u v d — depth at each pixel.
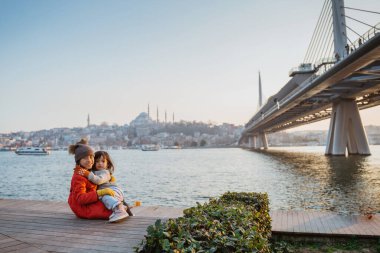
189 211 5.07
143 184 29.97
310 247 7.71
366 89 46.91
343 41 45.75
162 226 3.76
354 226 8.56
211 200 6.90
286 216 9.77
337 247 7.64
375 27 27.55
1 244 4.76
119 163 73.38
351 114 58.22
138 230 5.41
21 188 31.52
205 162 66.56
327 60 49.53
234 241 3.73
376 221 9.05
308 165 43.78
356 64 32.09
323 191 20.66
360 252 7.25
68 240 4.90
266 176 32.66
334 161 48.41
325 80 39.66
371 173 30.39
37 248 4.55
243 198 7.26
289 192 20.92
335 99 59.41
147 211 9.00
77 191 6.37
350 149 61.16
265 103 88.25
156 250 3.45
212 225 4.15
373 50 27.61
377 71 35.34
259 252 3.65
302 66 60.38
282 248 7.53
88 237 5.04
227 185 26.91
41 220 6.23
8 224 5.94
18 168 65.19
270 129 138.12
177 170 47.06
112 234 5.18
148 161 81.56
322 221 9.12
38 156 156.62
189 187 26.70
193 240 3.53
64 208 8.82
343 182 24.72
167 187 27.19
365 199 17.23
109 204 6.20
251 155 94.56
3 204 9.41
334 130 60.62
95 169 7.02
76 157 6.64
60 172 52.88
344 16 46.41
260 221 5.82
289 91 69.19
